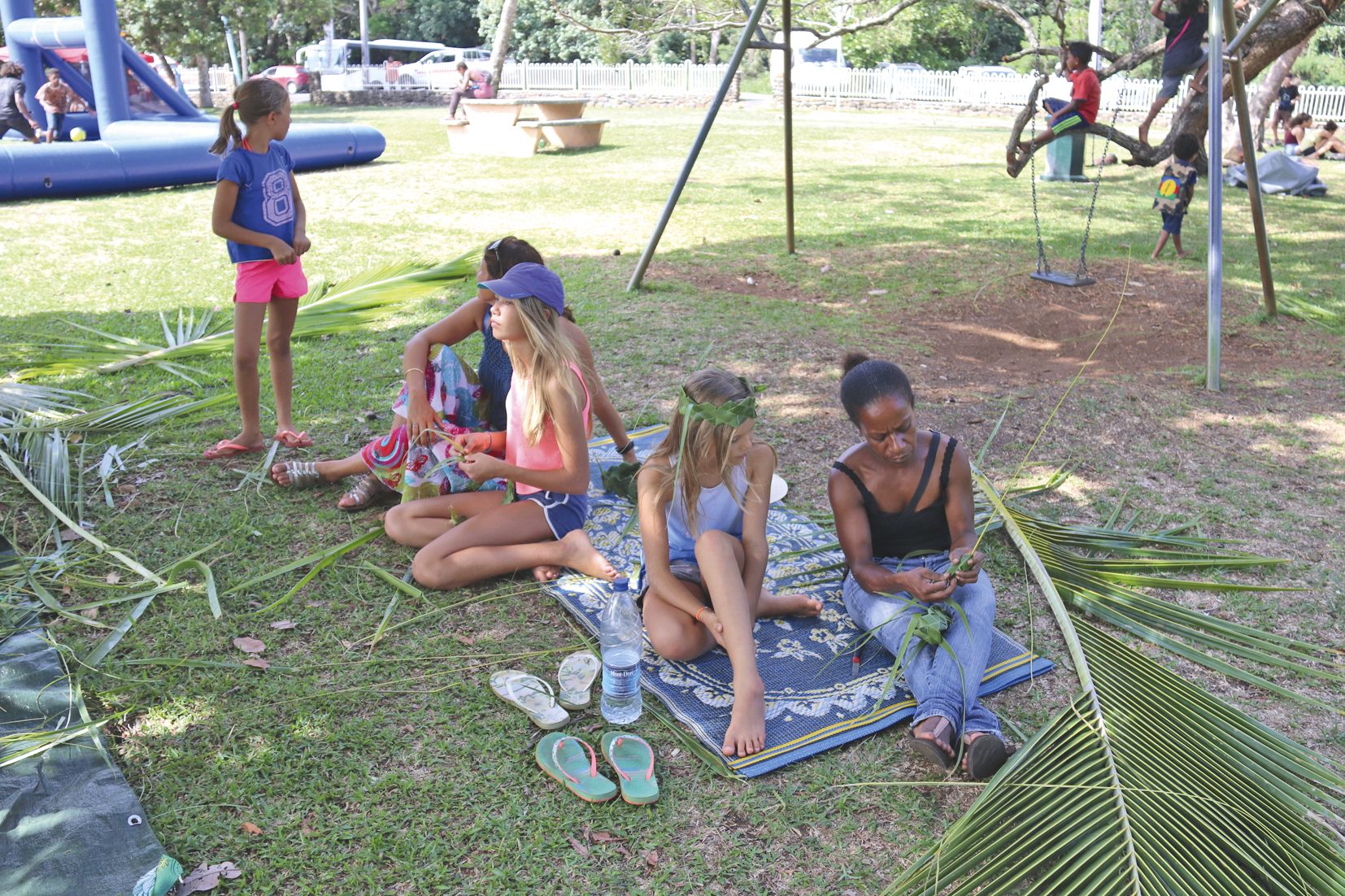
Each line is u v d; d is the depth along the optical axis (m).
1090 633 3.32
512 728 3.08
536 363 3.70
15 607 3.56
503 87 31.36
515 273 3.69
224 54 32.19
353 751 2.97
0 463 4.68
